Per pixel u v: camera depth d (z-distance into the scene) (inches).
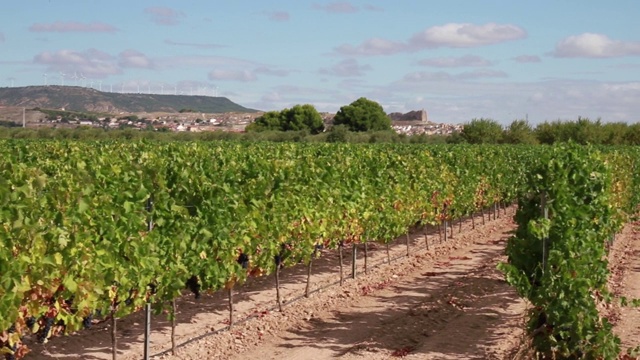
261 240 462.0
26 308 294.0
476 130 2532.0
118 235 333.4
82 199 328.5
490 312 492.4
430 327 453.4
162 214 373.4
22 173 361.1
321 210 529.7
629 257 750.5
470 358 386.3
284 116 3757.4
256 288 559.2
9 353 289.9
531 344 360.5
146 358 371.6
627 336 430.0
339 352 400.2
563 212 367.2
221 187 423.5
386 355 391.5
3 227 285.3
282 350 403.9
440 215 812.6
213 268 405.7
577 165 412.8
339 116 3914.9
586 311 346.6
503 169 1099.3
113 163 504.4
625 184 935.7
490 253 782.5
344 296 541.3
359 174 614.2
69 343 404.5
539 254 383.9
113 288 337.4
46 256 296.2
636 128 2583.7
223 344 410.0
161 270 362.0
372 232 625.0
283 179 487.8
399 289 577.3
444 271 662.5
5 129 2207.2
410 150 964.6
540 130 2664.9
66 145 890.7
